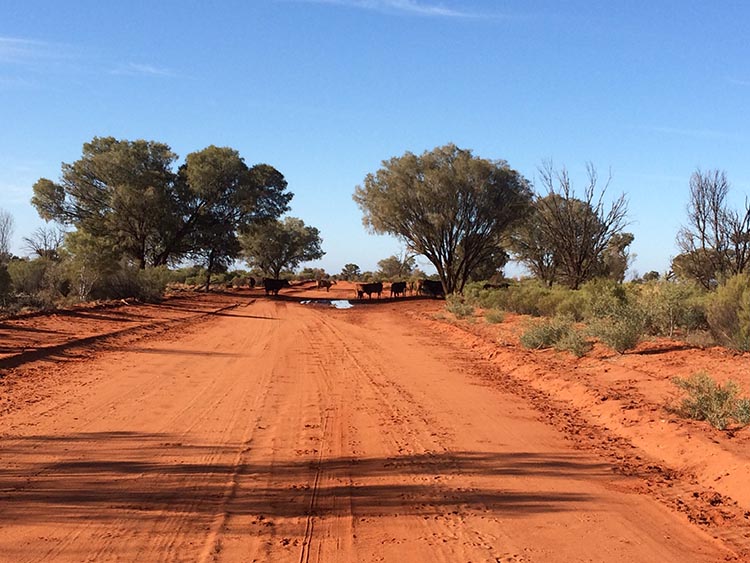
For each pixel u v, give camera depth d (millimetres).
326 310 40094
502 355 17250
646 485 6816
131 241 57625
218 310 35594
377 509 5922
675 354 14273
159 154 61062
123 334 20219
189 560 4723
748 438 7906
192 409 10164
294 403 10898
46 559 4684
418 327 28328
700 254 28750
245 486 6492
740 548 5148
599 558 4922
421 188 51000
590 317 20875
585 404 11031
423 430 9180
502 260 68625
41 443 7871
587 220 35062
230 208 64062
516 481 6859
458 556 4914
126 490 6258
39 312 23391
